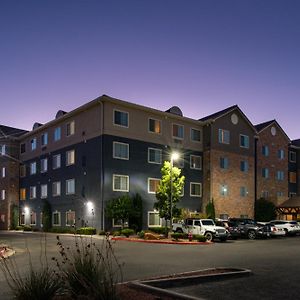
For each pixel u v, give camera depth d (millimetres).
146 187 39875
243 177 47906
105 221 36375
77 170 40562
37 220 47125
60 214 42844
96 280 7973
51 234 39344
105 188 36812
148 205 39781
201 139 45750
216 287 10930
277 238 35594
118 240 30406
